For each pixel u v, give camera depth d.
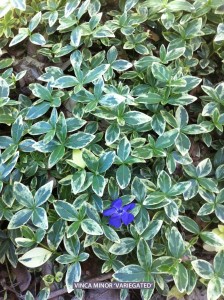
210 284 0.25
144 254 0.25
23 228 0.26
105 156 0.26
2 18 0.34
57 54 0.31
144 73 0.31
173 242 0.26
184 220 0.27
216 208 0.27
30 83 0.33
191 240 0.27
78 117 0.28
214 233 0.27
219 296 0.25
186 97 0.28
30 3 0.35
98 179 0.26
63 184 0.27
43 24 0.34
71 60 0.31
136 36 0.32
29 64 0.33
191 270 0.26
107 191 0.28
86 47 0.32
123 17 0.32
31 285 0.29
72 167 0.28
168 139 0.27
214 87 0.32
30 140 0.28
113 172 0.28
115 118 0.28
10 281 0.29
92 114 0.29
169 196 0.26
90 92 0.29
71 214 0.26
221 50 0.33
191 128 0.28
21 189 0.26
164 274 0.26
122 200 0.26
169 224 0.27
